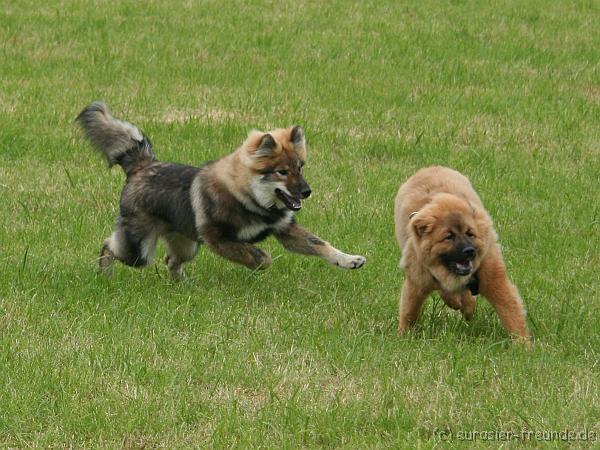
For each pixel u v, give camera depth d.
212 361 11.07
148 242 13.79
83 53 26.14
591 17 31.08
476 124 22.02
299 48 27.27
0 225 15.55
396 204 12.44
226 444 9.35
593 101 23.91
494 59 26.95
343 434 9.52
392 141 20.36
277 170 12.97
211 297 13.09
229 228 13.14
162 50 26.61
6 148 19.20
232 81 24.58
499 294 11.27
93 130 14.09
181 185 13.40
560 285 13.69
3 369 10.72
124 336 11.68
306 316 12.54
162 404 10.06
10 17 28.62
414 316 11.87
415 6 31.62
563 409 9.84
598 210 16.97
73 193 17.22
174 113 22.17
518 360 11.02
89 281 13.41
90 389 10.45
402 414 9.80
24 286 13.15
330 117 22.14
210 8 30.55
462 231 10.88
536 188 18.03
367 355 11.23
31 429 9.71
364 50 27.23
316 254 13.35
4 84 23.39
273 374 10.75
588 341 11.77
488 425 9.66
